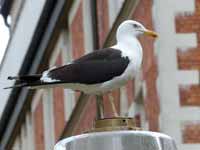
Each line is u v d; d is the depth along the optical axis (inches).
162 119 864.3
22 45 1376.7
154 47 893.2
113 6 1061.8
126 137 535.5
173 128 856.3
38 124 1414.9
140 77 936.3
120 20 1032.2
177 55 874.8
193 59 872.9
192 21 879.7
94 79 602.2
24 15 1364.4
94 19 1167.6
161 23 884.0
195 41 875.4
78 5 1228.5
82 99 1203.9
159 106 874.8
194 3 881.5
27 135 1459.2
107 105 1011.9
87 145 537.3
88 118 1189.1
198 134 852.0
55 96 1336.1
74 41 1259.8
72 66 607.5
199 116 856.9
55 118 1342.3
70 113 1263.5
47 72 600.4
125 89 983.0
